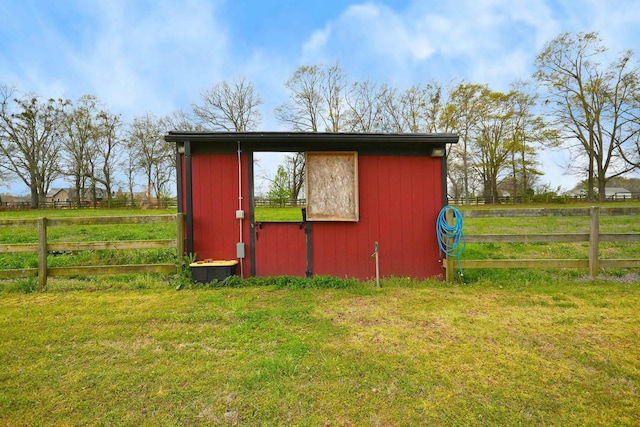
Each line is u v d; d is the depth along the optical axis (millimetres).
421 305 4109
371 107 33625
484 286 4926
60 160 36625
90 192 41281
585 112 29125
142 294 4668
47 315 3836
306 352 2881
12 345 3070
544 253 7488
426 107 33062
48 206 37594
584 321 3520
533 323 3482
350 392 2318
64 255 7121
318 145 5453
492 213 5383
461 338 3154
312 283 5059
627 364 2658
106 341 3154
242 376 2504
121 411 2143
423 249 5527
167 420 2057
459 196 38531
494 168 34062
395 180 5523
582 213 5234
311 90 32969
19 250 5004
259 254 5508
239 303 4191
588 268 5281
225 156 5480
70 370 2633
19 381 2479
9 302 4344
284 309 3961
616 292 4500
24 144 34344
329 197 5477
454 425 2000
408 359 2758
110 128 38312
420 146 5512
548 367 2629
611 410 2121
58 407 2186
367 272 5520
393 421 2039
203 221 5465
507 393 2301
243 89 32594
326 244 5523
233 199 5484
